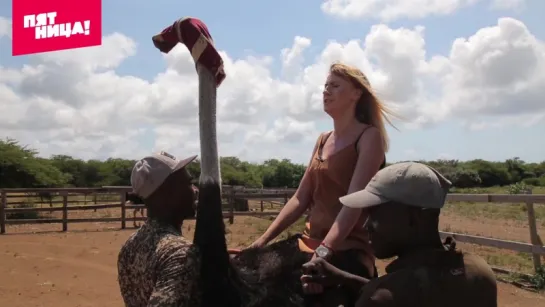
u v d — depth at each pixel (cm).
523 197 885
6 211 1520
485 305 192
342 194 270
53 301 789
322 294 242
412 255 197
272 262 257
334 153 273
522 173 6269
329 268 230
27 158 2630
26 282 894
